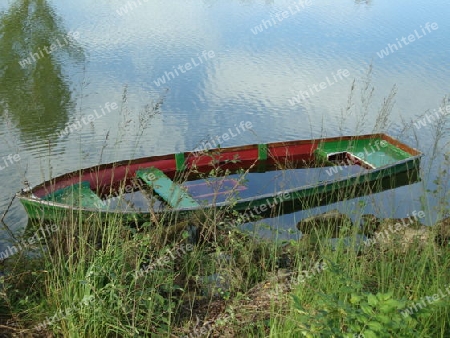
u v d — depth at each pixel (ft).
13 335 16.29
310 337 13.00
